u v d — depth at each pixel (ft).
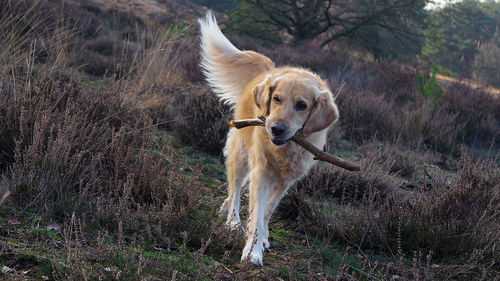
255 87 11.20
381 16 64.80
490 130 27.30
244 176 12.42
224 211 12.36
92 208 9.77
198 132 17.52
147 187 11.07
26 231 8.50
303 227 11.91
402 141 23.53
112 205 9.64
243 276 8.53
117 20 50.29
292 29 76.74
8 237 8.18
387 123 24.70
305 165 11.04
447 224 11.68
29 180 9.80
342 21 68.69
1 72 13.83
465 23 70.85
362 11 65.92
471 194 12.07
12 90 12.44
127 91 16.61
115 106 14.35
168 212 9.83
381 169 16.49
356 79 34.27
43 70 14.69
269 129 9.99
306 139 10.71
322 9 70.38
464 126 26.68
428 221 11.73
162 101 18.49
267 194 10.93
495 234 11.37
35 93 12.89
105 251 7.80
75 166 10.13
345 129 24.07
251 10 69.87
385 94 32.45
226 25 69.15
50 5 32.60
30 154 10.03
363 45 68.54
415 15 65.26
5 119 11.14
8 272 7.01
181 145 17.35
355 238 11.67
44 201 9.52
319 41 70.95
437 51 82.43
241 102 13.01
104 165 10.98
